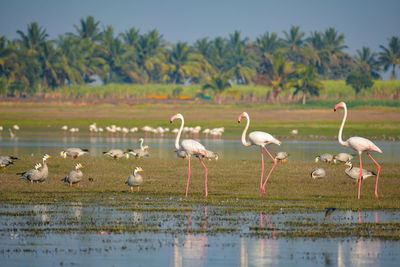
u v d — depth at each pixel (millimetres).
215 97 116062
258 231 13359
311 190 19984
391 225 14094
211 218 14828
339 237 12820
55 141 46031
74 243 12102
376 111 87000
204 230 13414
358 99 105000
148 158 31203
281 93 114000
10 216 14828
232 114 82562
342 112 85500
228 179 22672
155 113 83438
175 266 10492
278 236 12875
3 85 111938
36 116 75375
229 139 52125
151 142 47031
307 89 106812
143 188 20047
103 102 107438
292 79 107562
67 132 59094
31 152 34375
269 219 14758
